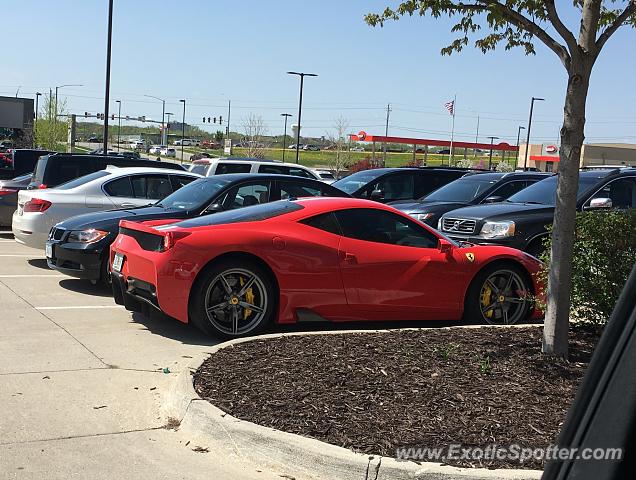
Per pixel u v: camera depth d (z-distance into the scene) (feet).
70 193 36.60
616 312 5.12
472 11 20.90
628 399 4.94
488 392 15.90
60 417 15.44
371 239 23.72
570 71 17.70
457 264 24.32
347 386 16.15
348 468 12.47
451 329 21.90
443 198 43.55
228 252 21.85
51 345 21.16
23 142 216.95
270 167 53.01
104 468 13.04
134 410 16.08
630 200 35.78
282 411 14.70
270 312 22.47
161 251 21.61
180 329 23.84
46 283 32.14
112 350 20.88
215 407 14.89
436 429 13.88
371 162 192.13
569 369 17.63
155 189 38.32
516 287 25.43
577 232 21.54
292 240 22.58
